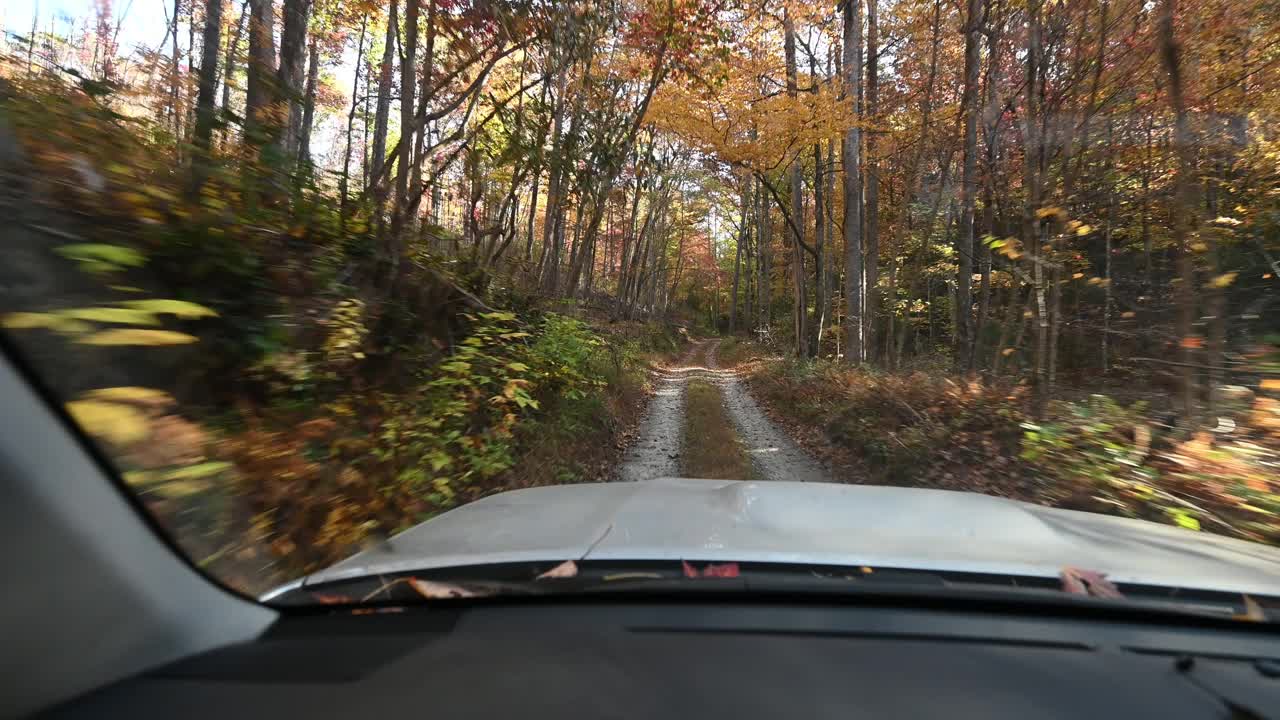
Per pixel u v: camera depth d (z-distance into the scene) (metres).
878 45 17.67
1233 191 10.87
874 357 17.70
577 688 1.41
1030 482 6.60
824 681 1.44
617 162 12.54
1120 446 6.14
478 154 9.59
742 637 1.59
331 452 3.98
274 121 5.72
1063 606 1.70
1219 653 1.61
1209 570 1.90
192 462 2.49
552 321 10.83
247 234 4.43
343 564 1.88
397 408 5.35
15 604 1.32
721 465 8.82
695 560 1.79
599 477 8.28
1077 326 10.56
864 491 2.78
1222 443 5.57
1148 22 8.45
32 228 2.88
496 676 1.45
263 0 7.59
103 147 3.89
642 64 12.72
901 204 18.92
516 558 1.82
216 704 1.35
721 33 11.94
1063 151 9.61
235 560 2.70
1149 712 1.38
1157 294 12.03
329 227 5.94
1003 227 13.48
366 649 1.56
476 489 5.76
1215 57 9.48
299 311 4.62
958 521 2.34
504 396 7.05
